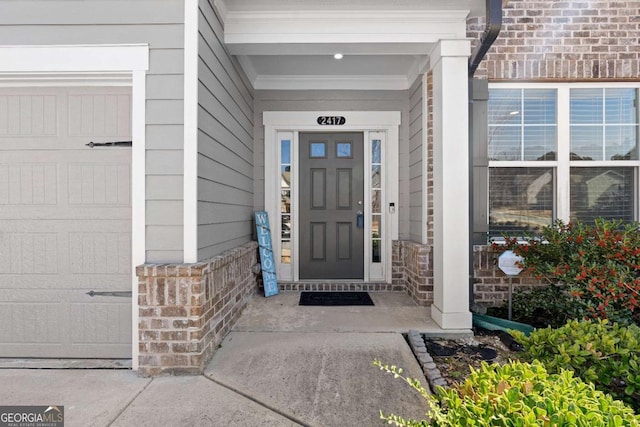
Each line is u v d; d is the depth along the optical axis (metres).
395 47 3.28
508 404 1.10
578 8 3.76
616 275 2.70
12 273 2.64
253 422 1.91
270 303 3.90
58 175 2.64
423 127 3.84
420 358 2.55
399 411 2.00
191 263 2.47
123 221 2.64
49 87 2.64
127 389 2.24
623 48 3.74
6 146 2.64
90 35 2.51
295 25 3.16
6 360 2.61
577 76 3.74
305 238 4.65
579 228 3.17
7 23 2.51
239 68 3.70
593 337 1.77
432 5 3.07
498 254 3.71
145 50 2.49
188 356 2.41
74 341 2.64
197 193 2.51
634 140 3.86
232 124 3.43
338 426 1.89
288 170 4.65
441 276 3.16
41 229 2.64
